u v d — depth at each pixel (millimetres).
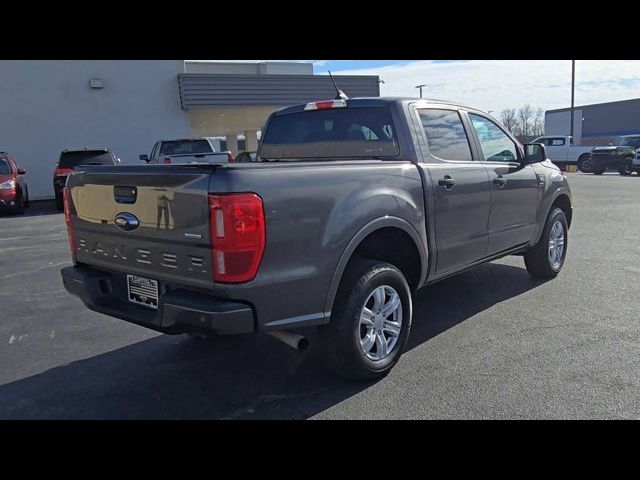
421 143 4098
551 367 3729
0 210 14492
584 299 5273
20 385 3709
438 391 3434
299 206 2996
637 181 21188
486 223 4668
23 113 19438
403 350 3969
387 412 3205
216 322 2775
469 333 4441
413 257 3957
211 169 2777
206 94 20734
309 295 3092
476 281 6070
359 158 4250
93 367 4004
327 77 22141
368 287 3424
